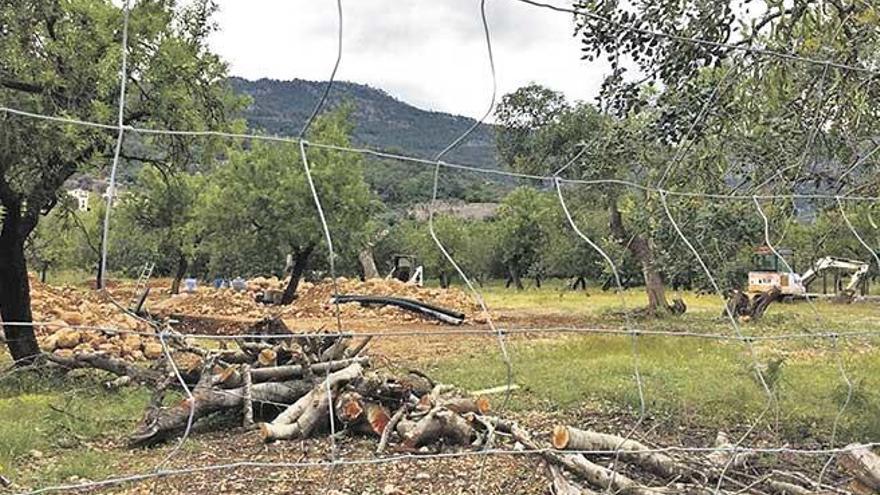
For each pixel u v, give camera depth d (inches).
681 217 319.0
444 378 417.1
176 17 457.4
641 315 893.2
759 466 239.9
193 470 130.4
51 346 510.9
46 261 1143.6
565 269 1465.3
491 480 231.1
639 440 270.2
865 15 227.0
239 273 1443.2
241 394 306.5
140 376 373.4
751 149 269.0
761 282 843.4
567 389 374.0
